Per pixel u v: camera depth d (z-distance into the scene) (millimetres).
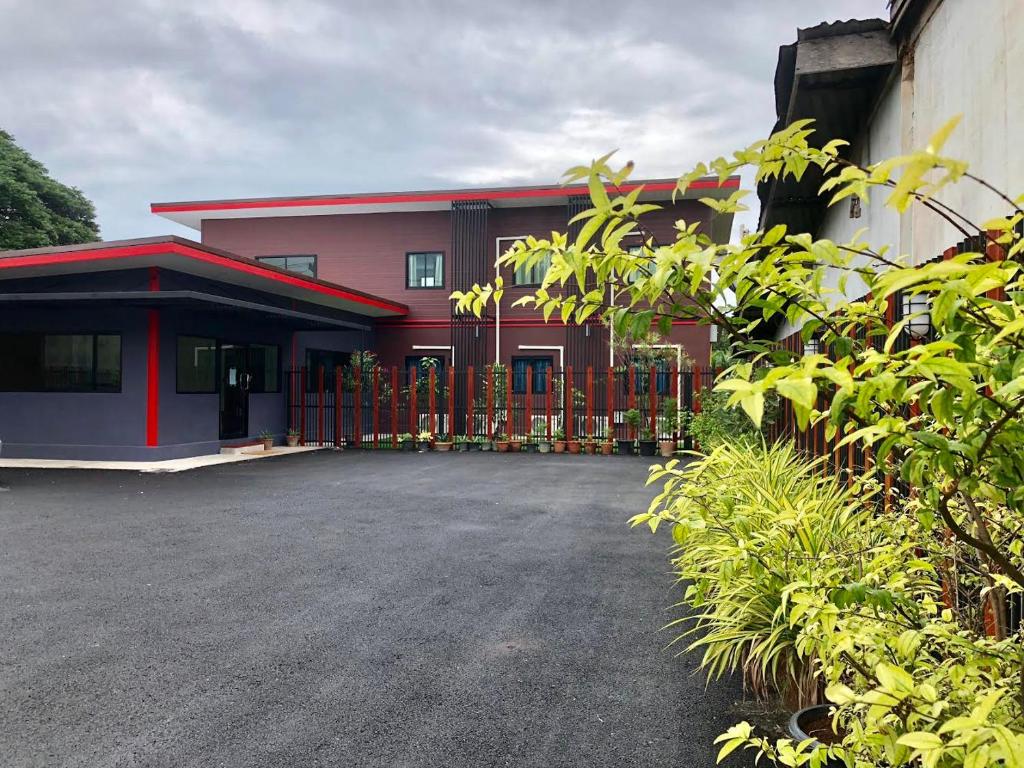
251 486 9930
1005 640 1498
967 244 2611
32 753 2580
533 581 4980
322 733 2732
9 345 12852
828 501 3326
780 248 1358
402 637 3832
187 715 2891
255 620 4125
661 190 16266
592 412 15281
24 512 7816
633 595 4629
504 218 19609
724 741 2662
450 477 11023
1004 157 3328
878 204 5391
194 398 13430
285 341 16672
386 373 18062
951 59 3926
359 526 7059
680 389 17172
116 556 5758
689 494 2279
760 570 2037
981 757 970
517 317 19047
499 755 2562
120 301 11570
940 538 2195
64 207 27297
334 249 20469
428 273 20031
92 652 3607
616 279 1589
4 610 4316
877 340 2113
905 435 1153
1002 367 1069
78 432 12633
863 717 1652
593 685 3186
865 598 1422
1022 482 1161
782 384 828
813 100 5465
